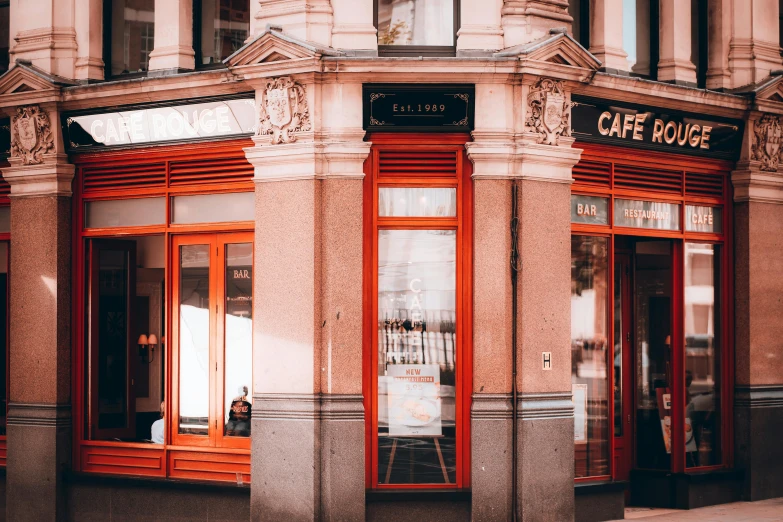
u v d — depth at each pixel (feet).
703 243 48.83
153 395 45.50
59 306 46.24
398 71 39.70
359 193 40.24
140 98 44.27
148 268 45.88
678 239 47.67
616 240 47.88
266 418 40.65
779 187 49.83
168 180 44.62
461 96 40.24
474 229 40.50
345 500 39.52
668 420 48.01
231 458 43.04
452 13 41.78
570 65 41.16
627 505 47.96
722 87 48.67
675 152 46.78
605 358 44.98
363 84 40.19
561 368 41.52
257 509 40.75
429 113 40.40
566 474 41.22
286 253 40.57
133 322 46.09
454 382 41.06
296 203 40.40
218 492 42.65
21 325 47.11
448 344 41.16
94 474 45.52
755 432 48.67
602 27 44.47
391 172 41.11
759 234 49.24
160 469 44.60
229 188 43.14
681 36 47.19
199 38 45.16
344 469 39.55
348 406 39.81
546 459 40.52
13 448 46.83
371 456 40.65
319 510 39.65
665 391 48.16
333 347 39.88
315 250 40.09
